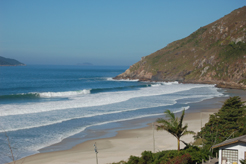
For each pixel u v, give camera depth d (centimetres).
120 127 3384
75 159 2252
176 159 1762
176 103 5297
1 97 5519
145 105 4959
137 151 2481
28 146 2547
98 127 3347
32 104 4678
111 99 5534
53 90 7506
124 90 7756
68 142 2730
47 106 4494
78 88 8288
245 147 1517
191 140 2778
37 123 3372
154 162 1883
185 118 3934
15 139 2727
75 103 4897
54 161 2202
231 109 2983
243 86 8956
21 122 3384
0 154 2311
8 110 4028
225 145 1567
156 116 4044
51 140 2759
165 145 2661
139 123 3609
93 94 6438
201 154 1858
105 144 2700
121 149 2545
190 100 5775
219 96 6594
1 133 2897
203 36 14325
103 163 2152
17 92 6862
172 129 1920
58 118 3688
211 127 2681
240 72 9800
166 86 9388
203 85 9944
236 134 2434
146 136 3002
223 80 10206
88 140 2822
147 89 8094
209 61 11494
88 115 3953
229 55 10994
